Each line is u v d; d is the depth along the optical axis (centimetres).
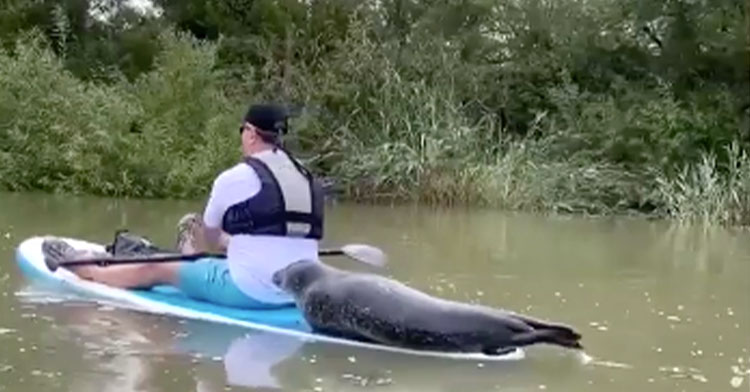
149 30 1830
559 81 1850
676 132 1670
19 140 1352
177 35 1736
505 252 894
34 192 1328
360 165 1538
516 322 480
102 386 392
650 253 955
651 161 1648
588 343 515
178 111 1502
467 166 1523
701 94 1803
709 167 1538
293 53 1786
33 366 418
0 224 916
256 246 548
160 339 481
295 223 552
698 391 425
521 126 1814
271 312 544
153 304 552
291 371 435
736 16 1827
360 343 492
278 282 537
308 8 1875
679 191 1565
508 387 423
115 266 595
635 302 645
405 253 851
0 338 467
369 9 1911
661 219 1481
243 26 1895
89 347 457
